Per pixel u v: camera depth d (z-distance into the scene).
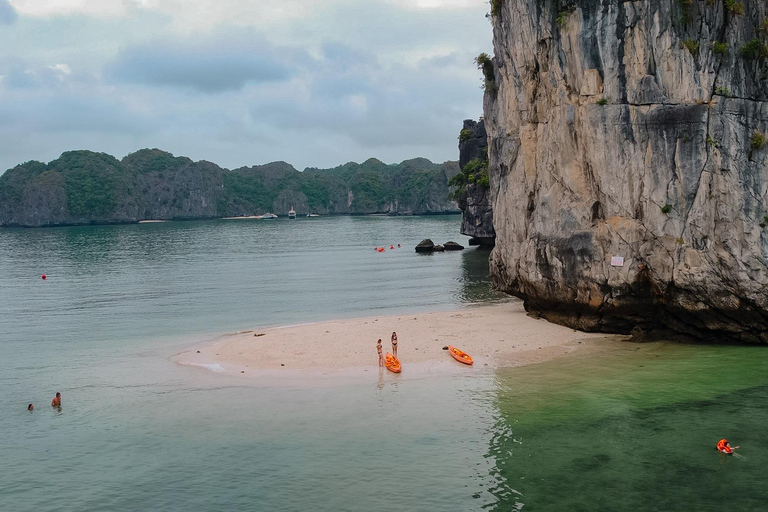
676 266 38.91
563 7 42.53
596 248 41.25
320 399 32.69
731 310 38.31
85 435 29.23
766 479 23.47
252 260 109.56
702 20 38.12
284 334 45.53
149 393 34.44
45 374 38.59
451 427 28.86
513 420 29.33
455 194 124.31
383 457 26.25
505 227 50.16
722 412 29.27
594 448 26.34
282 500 23.30
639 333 41.31
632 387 32.75
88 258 119.75
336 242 152.62
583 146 41.66
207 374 37.34
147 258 117.50
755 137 37.47
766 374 33.94
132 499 23.69
